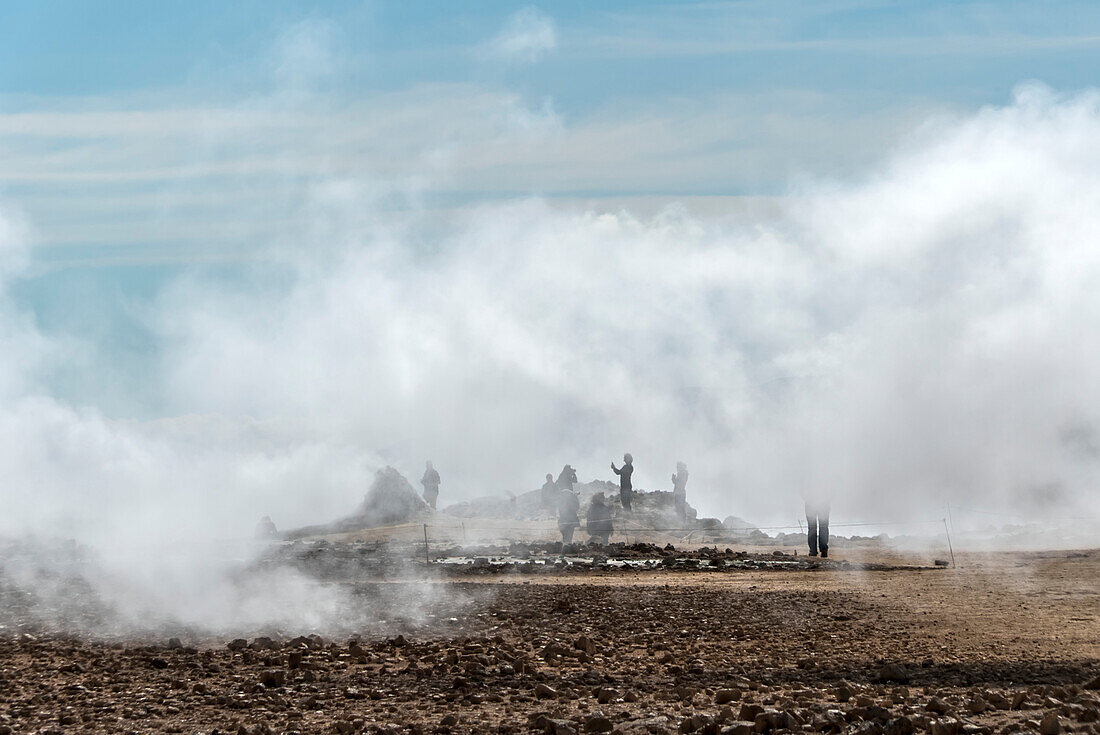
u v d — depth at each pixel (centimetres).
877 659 2917
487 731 2122
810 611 4016
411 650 3173
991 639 3247
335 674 2797
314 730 2186
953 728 1914
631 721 2147
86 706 2473
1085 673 2627
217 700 2481
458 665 2870
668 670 2783
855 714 2072
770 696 2400
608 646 3244
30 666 3036
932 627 3544
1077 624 3531
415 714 2320
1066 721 1973
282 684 2692
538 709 2327
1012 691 2378
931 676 2638
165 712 2402
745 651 3125
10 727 2277
